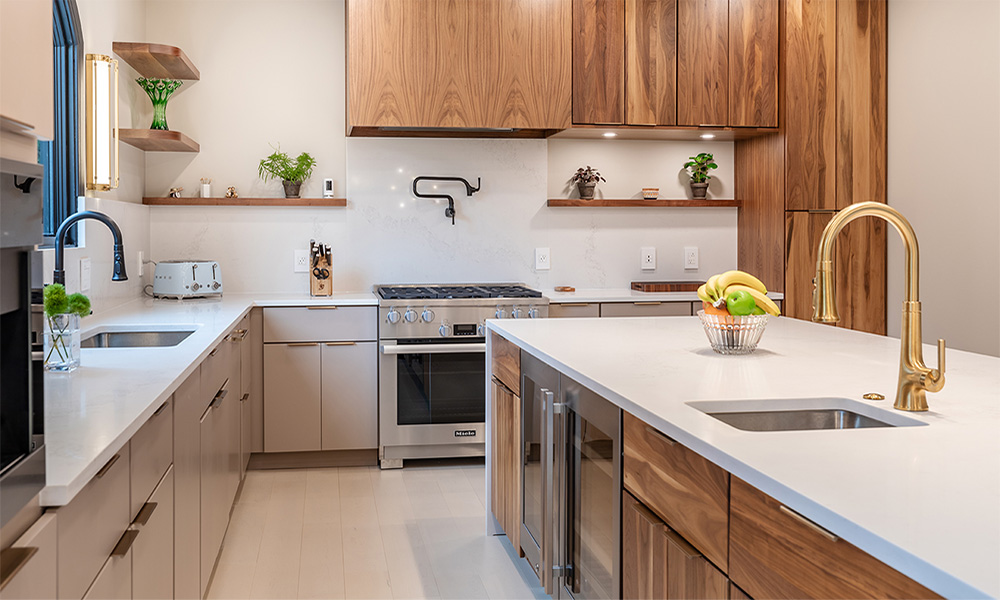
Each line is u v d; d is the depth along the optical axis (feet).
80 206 10.37
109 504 4.52
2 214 3.27
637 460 5.58
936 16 13.53
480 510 11.32
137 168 13.67
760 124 14.42
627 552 5.79
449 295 13.46
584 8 13.80
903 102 14.30
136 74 13.61
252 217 14.52
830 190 14.48
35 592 3.42
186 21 14.30
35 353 3.59
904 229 5.06
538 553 8.27
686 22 14.14
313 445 13.24
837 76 14.44
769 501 3.90
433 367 13.26
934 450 4.17
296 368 13.12
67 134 10.35
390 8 13.20
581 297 13.94
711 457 4.30
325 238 14.74
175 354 7.37
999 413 5.03
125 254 12.44
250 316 12.71
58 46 10.18
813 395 5.56
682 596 4.90
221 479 9.22
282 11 14.56
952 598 2.65
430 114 13.38
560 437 7.32
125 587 4.84
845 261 14.64
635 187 15.69
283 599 8.47
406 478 12.84
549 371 7.73
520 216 15.24
